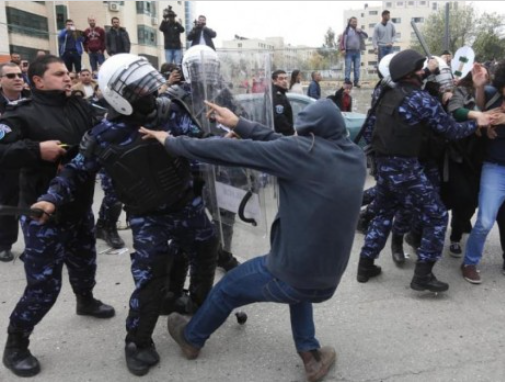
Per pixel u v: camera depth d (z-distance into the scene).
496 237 5.09
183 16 46.25
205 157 2.31
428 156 3.97
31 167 2.68
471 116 3.57
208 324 2.76
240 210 3.05
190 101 3.09
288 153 2.23
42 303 2.74
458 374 2.81
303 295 2.41
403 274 4.20
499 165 3.79
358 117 8.44
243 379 2.77
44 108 2.71
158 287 2.71
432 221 3.60
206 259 2.97
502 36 15.05
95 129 2.52
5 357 2.80
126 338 2.82
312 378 2.72
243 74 2.93
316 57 12.84
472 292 3.85
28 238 2.68
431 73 3.70
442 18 24.00
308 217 2.26
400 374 2.81
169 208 2.65
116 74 2.34
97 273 4.26
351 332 3.27
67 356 2.99
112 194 4.57
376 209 3.97
